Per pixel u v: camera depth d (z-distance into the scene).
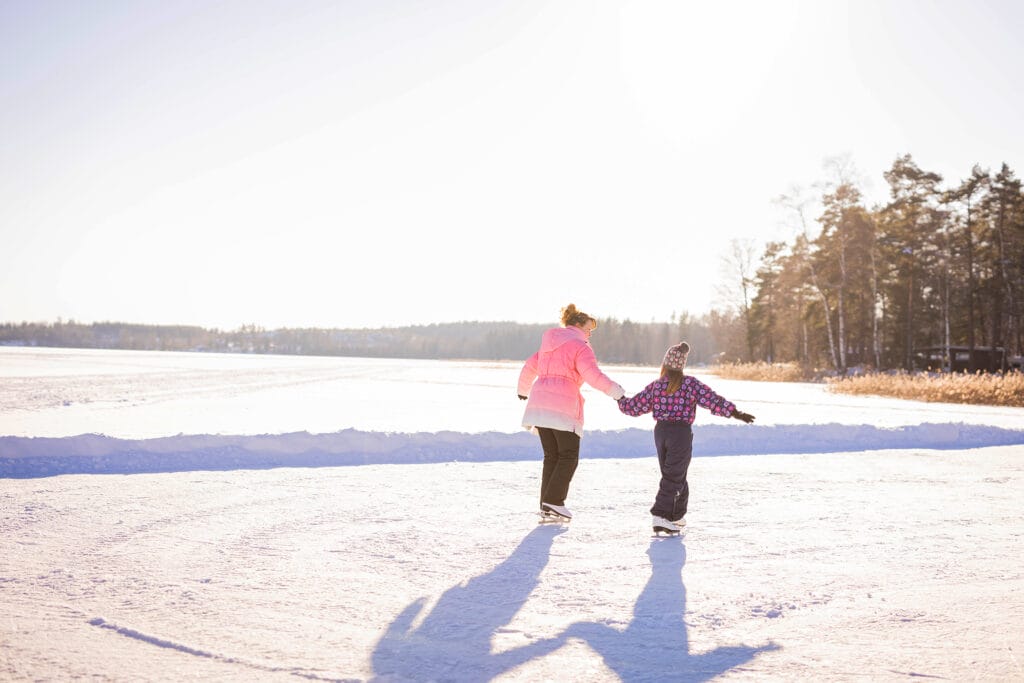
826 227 51.47
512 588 4.40
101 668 3.13
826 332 61.50
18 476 8.25
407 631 3.65
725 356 79.88
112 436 9.91
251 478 8.23
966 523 6.30
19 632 3.55
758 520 6.43
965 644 3.50
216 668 3.15
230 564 4.82
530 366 6.80
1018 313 54.12
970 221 52.41
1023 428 14.40
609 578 4.62
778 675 3.12
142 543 5.31
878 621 3.83
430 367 73.25
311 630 3.64
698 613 3.96
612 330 168.75
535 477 8.63
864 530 6.02
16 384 25.62
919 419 16.56
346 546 5.32
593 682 3.05
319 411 16.89
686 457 5.88
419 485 7.96
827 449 11.91
